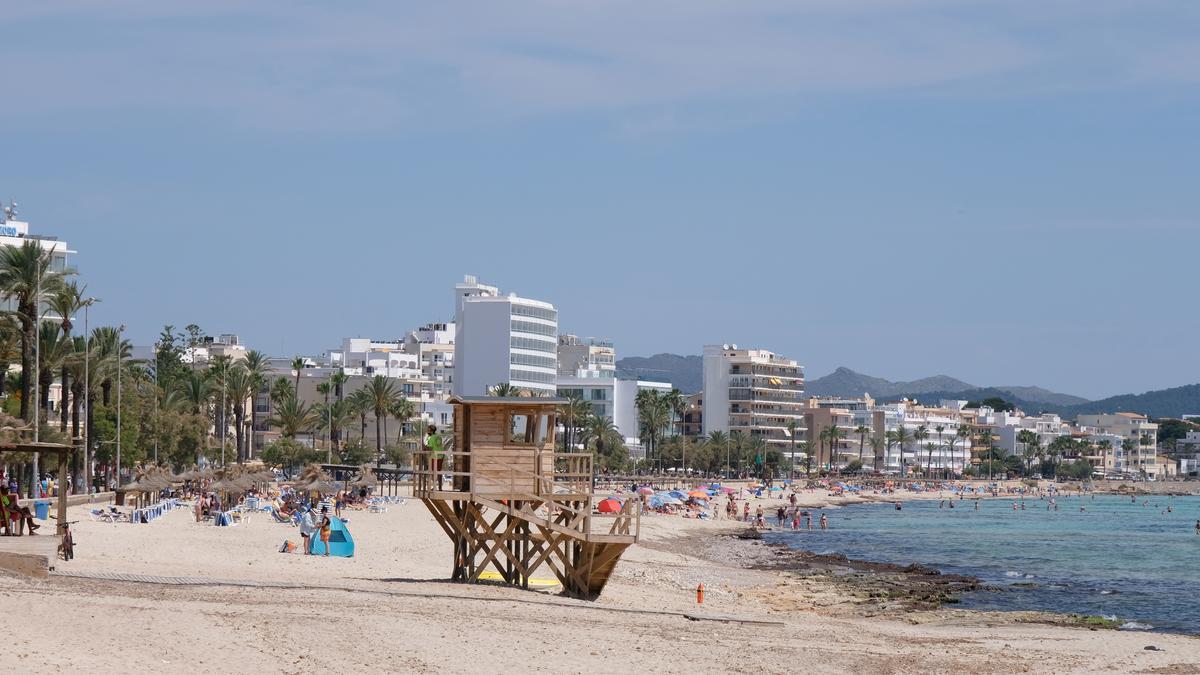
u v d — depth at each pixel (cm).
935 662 3619
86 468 10944
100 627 2781
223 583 3834
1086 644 4284
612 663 3083
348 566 5341
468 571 4703
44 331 10106
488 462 4422
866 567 8219
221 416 17450
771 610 5291
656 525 12212
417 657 2888
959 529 14125
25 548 4019
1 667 2275
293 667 2628
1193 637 4762
